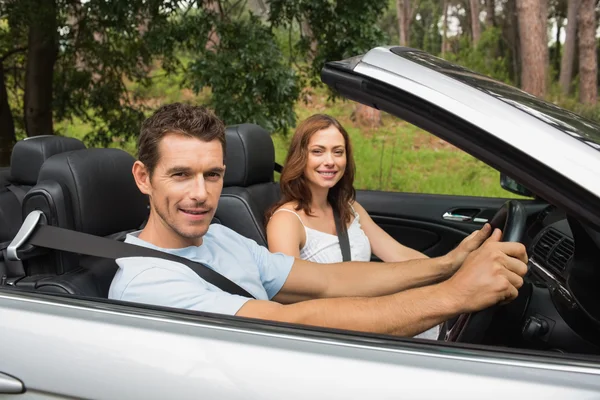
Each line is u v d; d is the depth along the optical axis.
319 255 2.78
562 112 1.57
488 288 1.51
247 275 2.01
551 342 1.79
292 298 2.14
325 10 6.93
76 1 7.81
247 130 2.88
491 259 1.53
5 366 1.38
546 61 13.88
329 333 1.31
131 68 8.86
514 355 1.22
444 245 3.33
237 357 1.28
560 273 1.89
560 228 2.13
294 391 1.23
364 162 10.68
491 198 3.31
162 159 1.73
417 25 17.20
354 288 2.09
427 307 1.52
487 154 1.34
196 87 6.92
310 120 2.77
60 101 8.70
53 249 1.93
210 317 1.38
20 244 1.81
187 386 1.28
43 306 1.44
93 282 1.98
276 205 2.83
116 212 2.13
